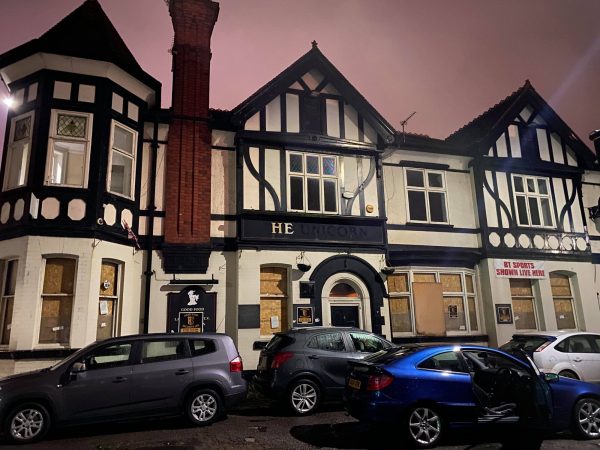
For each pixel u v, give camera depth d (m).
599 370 8.66
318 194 12.34
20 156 10.25
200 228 11.26
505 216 14.24
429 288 12.91
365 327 11.88
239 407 8.66
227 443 6.23
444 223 13.71
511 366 6.47
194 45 12.41
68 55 10.23
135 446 6.07
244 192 11.65
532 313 13.99
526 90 15.30
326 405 8.71
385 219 12.60
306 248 11.73
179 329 10.64
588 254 14.88
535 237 14.37
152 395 6.88
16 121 10.45
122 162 11.02
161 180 11.41
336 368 8.13
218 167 11.84
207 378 7.21
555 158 15.38
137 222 10.93
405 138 13.77
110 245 10.11
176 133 11.63
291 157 12.31
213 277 11.15
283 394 7.80
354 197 12.58
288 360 7.93
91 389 6.60
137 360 7.00
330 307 11.85
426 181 13.92
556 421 6.31
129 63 10.92
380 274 12.30
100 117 10.34
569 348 8.76
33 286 9.12
